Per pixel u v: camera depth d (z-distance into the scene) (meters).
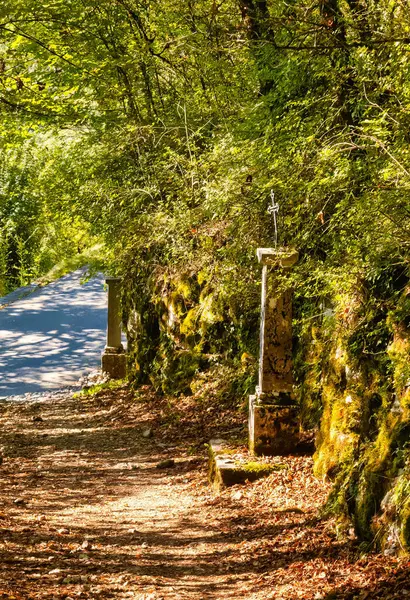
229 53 11.86
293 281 8.68
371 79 7.45
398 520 5.98
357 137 7.95
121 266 16.69
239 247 10.74
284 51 9.10
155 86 16.56
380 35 7.35
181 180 13.22
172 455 11.67
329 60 8.23
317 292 8.23
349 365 8.02
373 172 6.97
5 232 31.81
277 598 5.58
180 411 13.64
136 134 15.20
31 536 7.42
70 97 17.00
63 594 5.61
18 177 30.84
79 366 19.70
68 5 14.73
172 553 7.03
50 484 10.41
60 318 24.02
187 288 14.72
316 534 6.93
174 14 14.35
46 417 15.53
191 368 14.23
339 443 7.96
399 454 6.32
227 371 13.48
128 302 17.50
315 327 10.06
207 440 11.91
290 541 6.90
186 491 9.57
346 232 7.41
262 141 9.91
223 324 13.75
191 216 12.61
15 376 19.02
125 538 7.54
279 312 9.33
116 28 15.98
